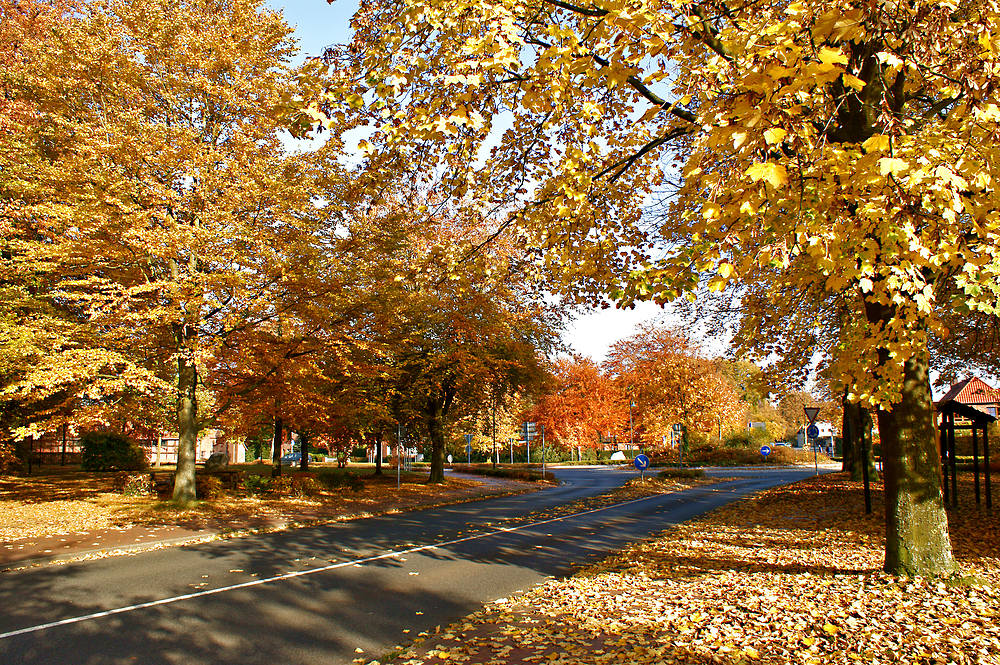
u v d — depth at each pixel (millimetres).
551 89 5848
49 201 14836
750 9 5266
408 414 26188
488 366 24922
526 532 12945
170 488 19906
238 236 14242
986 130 4285
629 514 16219
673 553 9664
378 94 5641
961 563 7551
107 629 6039
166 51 15891
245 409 17953
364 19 6801
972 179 4207
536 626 5922
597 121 7270
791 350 9766
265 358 15578
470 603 7016
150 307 15156
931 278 5871
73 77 15359
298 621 6305
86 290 17047
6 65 16875
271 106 15859
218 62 15922
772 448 47406
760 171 3502
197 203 14789
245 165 15078
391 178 8172
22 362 14047
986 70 4156
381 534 12812
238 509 16359
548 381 28344
